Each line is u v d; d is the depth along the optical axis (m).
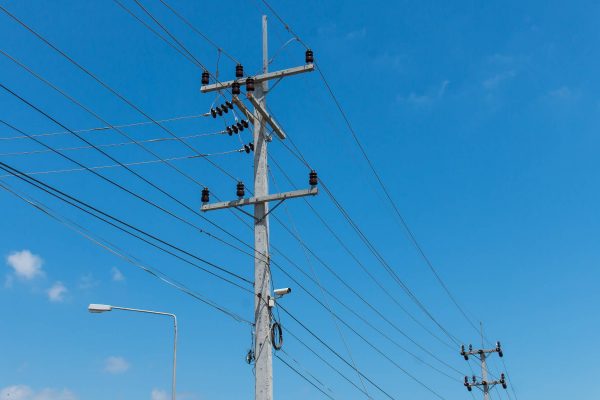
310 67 24.77
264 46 25.55
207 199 24.77
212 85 24.41
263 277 23.50
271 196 24.19
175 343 29.39
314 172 24.14
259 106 24.31
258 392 22.28
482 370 57.84
